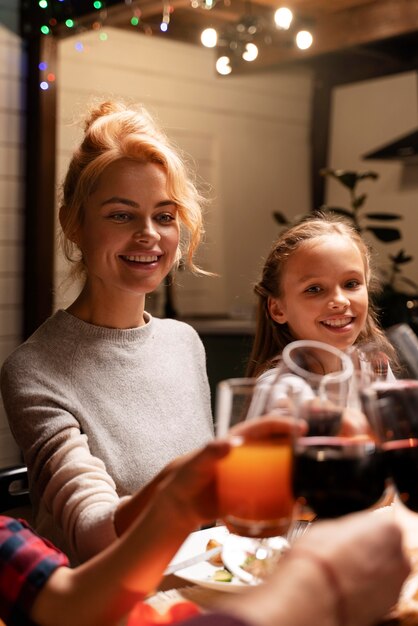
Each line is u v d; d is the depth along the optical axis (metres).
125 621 1.04
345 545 0.70
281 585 0.67
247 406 1.01
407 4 4.70
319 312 2.09
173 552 0.94
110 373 1.75
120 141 1.73
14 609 0.98
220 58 4.75
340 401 0.96
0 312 4.90
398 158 5.39
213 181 6.25
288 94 6.70
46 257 4.89
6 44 4.80
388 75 6.10
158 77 5.86
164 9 4.27
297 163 6.81
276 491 0.93
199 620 0.64
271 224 6.67
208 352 4.91
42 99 4.82
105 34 5.50
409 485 1.02
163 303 5.49
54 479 1.40
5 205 4.87
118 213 1.72
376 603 0.70
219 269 6.30
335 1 4.81
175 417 1.82
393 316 4.48
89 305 1.82
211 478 0.93
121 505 1.18
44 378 1.66
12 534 1.04
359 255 2.14
